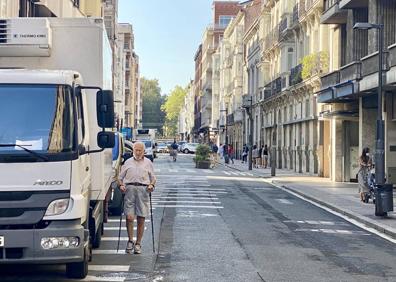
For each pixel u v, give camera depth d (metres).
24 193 8.53
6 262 8.44
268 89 56.94
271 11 58.81
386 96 28.16
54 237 8.49
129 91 102.00
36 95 8.96
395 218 17.92
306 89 43.31
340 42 35.16
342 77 30.62
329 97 32.25
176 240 13.88
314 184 32.78
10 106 8.88
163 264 11.25
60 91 8.99
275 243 13.80
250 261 11.64
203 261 11.56
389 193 18.20
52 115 8.88
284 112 52.38
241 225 16.62
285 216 18.98
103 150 10.30
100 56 10.95
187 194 25.80
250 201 23.48
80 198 8.77
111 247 12.88
